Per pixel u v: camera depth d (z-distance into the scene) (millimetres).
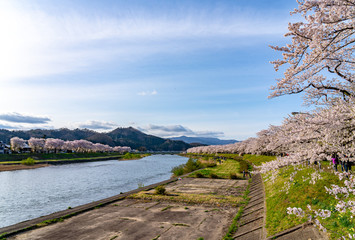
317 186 13492
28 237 13766
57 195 33219
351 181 6773
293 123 10188
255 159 61000
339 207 6578
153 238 13383
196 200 22172
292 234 10227
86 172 64188
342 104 9453
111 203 22562
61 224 16203
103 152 192125
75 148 155750
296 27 7551
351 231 7961
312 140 9023
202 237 13320
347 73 10039
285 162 8672
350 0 6336
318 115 9055
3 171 66000
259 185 27219
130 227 15352
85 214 18750
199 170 51000
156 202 22344
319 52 7574
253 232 12695
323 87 10180
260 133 45750
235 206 19984
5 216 23391
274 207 14758
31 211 25141
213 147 162000
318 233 9227
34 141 125375
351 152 7984
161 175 57656
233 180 36500
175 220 16672
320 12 6723
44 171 66625
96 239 13359
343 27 7574
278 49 8406
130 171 67375
